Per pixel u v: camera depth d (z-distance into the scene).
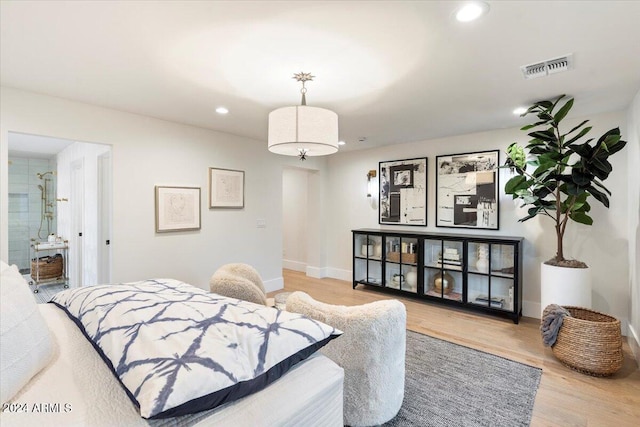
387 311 1.72
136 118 3.43
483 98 2.89
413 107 3.15
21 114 2.73
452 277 4.13
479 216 4.12
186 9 1.62
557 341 2.62
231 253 4.37
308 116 2.27
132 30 1.82
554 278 2.92
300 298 1.86
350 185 5.58
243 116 3.48
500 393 2.19
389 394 1.77
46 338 1.04
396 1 1.56
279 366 1.03
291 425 0.93
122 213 3.34
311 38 1.90
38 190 6.18
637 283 2.74
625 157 3.18
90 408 0.85
